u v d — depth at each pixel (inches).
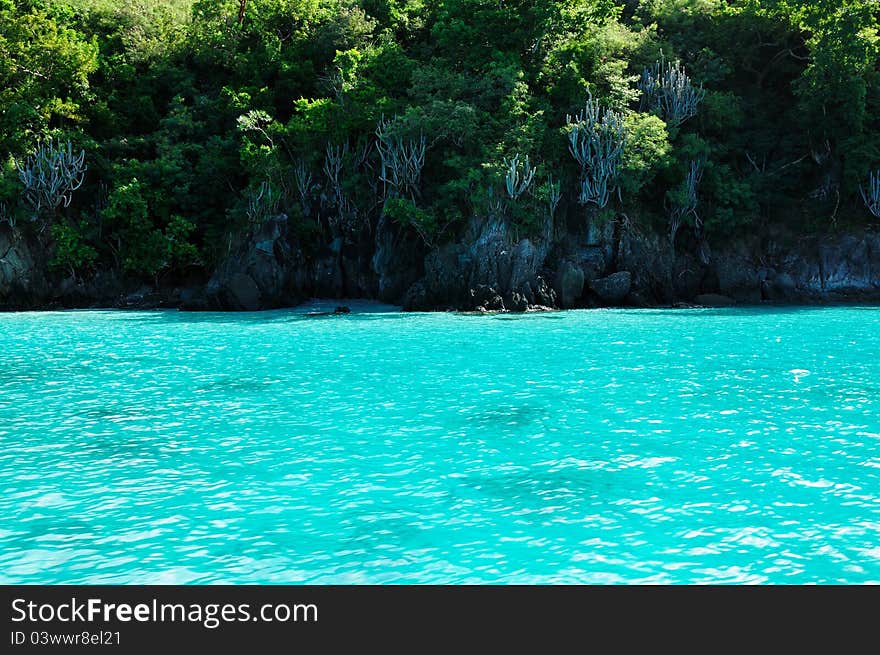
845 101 1900.8
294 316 1579.7
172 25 2443.4
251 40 2353.6
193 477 391.9
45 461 424.2
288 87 2219.5
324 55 2246.6
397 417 537.6
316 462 418.9
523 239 1716.3
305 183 1998.0
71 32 2192.4
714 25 2190.0
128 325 1365.7
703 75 2041.1
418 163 1847.9
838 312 1523.1
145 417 544.1
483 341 1037.2
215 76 2351.1
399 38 2314.2
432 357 868.6
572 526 315.9
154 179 2018.9
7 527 319.3
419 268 1868.8
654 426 501.0
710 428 493.7
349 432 491.8
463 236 1754.4
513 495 357.7
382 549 293.4
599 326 1253.1
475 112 1809.8
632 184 1786.4
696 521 320.8
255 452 442.3
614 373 732.7
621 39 2003.0
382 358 864.3
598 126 1782.7
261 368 793.6
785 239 1927.9
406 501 350.6
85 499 356.5
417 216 1754.4
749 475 386.3
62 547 297.7
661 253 1840.6
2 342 1074.7
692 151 1860.2
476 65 1978.3
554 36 2066.9
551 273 1755.7
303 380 709.3
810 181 2022.6
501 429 496.1
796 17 2068.2
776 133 2089.1
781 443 451.8
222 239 1963.6
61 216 1946.4
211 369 786.8
